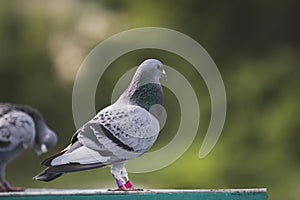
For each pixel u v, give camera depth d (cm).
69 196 656
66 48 1614
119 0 1666
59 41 1633
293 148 1501
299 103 1538
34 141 935
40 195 656
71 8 1661
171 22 1639
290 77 1589
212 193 669
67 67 1605
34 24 1650
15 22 1655
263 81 1573
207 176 1398
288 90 1566
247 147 1488
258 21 1691
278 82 1580
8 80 1656
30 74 1647
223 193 671
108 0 1666
